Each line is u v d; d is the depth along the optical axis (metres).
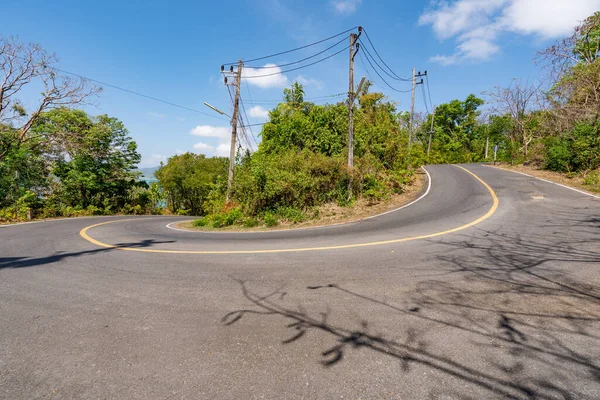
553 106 19.59
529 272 4.34
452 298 3.54
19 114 19.17
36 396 2.07
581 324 2.87
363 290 3.86
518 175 18.02
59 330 3.02
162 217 25.77
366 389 2.07
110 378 2.25
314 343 2.67
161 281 4.52
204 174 42.91
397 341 2.66
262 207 13.37
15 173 21.75
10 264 5.73
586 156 16.09
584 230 6.78
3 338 2.88
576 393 1.98
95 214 25.89
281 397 2.01
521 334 2.72
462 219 9.02
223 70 16.89
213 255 6.22
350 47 14.22
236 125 16.84
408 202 13.38
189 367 2.37
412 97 30.38
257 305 3.53
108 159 29.17
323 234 8.52
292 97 26.88
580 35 17.64
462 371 2.23
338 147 19.47
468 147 50.84
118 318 3.28
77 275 4.90
